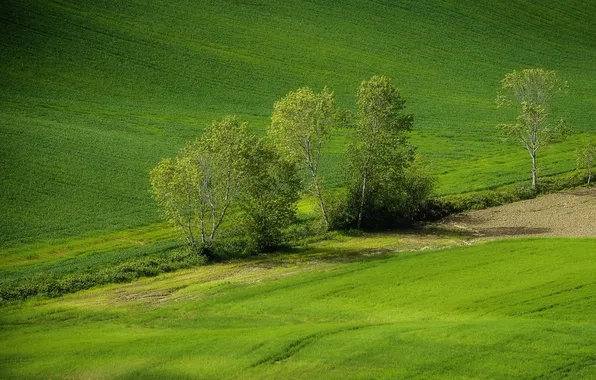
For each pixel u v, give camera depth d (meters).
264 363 60.78
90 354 65.31
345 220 116.69
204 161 104.62
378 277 87.75
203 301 83.88
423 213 124.62
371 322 71.75
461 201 130.38
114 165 145.75
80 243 112.00
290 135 115.69
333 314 75.56
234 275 94.75
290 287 86.94
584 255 89.94
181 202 104.75
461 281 83.25
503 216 123.50
